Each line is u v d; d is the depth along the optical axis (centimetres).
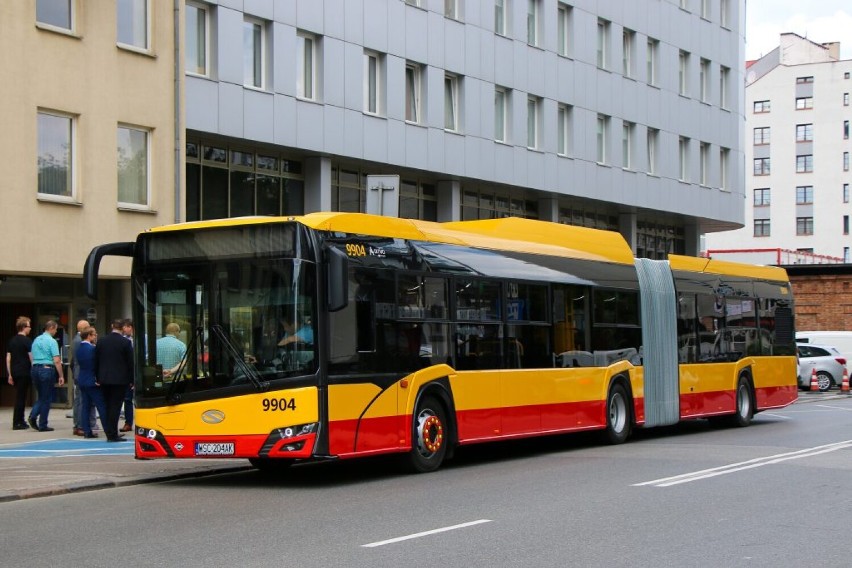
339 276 1273
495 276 1656
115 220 2477
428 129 3528
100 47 2455
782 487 1302
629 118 4606
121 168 2512
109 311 2552
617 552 885
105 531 1006
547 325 1781
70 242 2378
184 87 2659
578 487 1309
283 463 1584
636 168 4644
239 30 2905
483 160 3759
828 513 1100
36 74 2319
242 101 2906
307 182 3195
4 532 1009
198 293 1338
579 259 1908
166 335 1348
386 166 3425
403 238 1468
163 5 2606
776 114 12075
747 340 2495
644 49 4741
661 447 1906
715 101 5250
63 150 2391
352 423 1336
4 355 2531
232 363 1308
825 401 3709
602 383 1931
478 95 3750
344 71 3212
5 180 2253
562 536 959
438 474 1475
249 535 971
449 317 1544
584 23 4331
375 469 1548
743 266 2530
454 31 3644
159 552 893
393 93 3394
